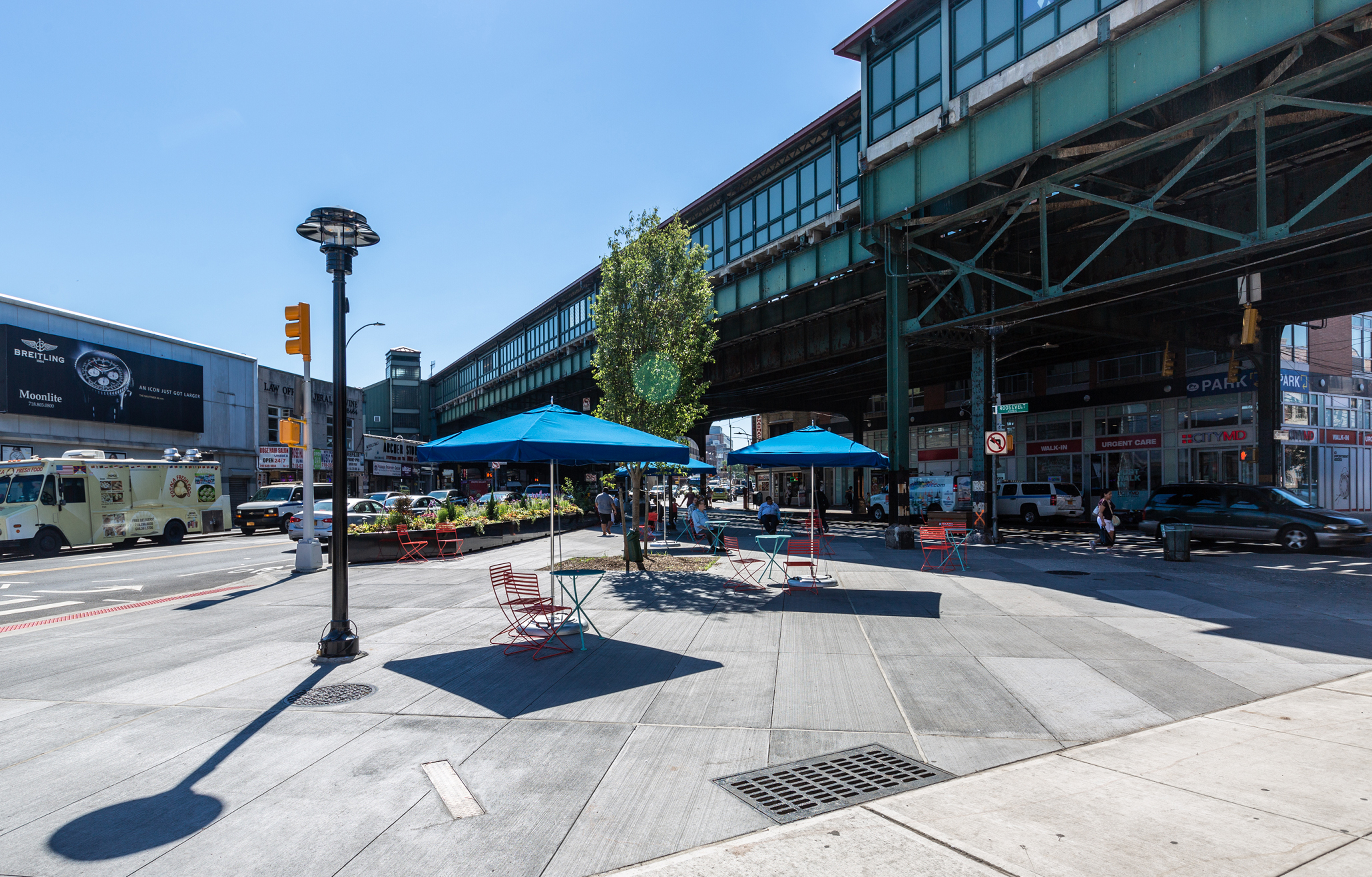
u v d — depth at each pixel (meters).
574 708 5.70
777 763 4.58
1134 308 24.22
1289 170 16.88
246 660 7.29
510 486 54.75
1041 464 36.50
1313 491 31.55
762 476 62.50
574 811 3.95
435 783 4.31
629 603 10.36
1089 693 6.00
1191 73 14.28
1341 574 13.48
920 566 15.11
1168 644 7.79
